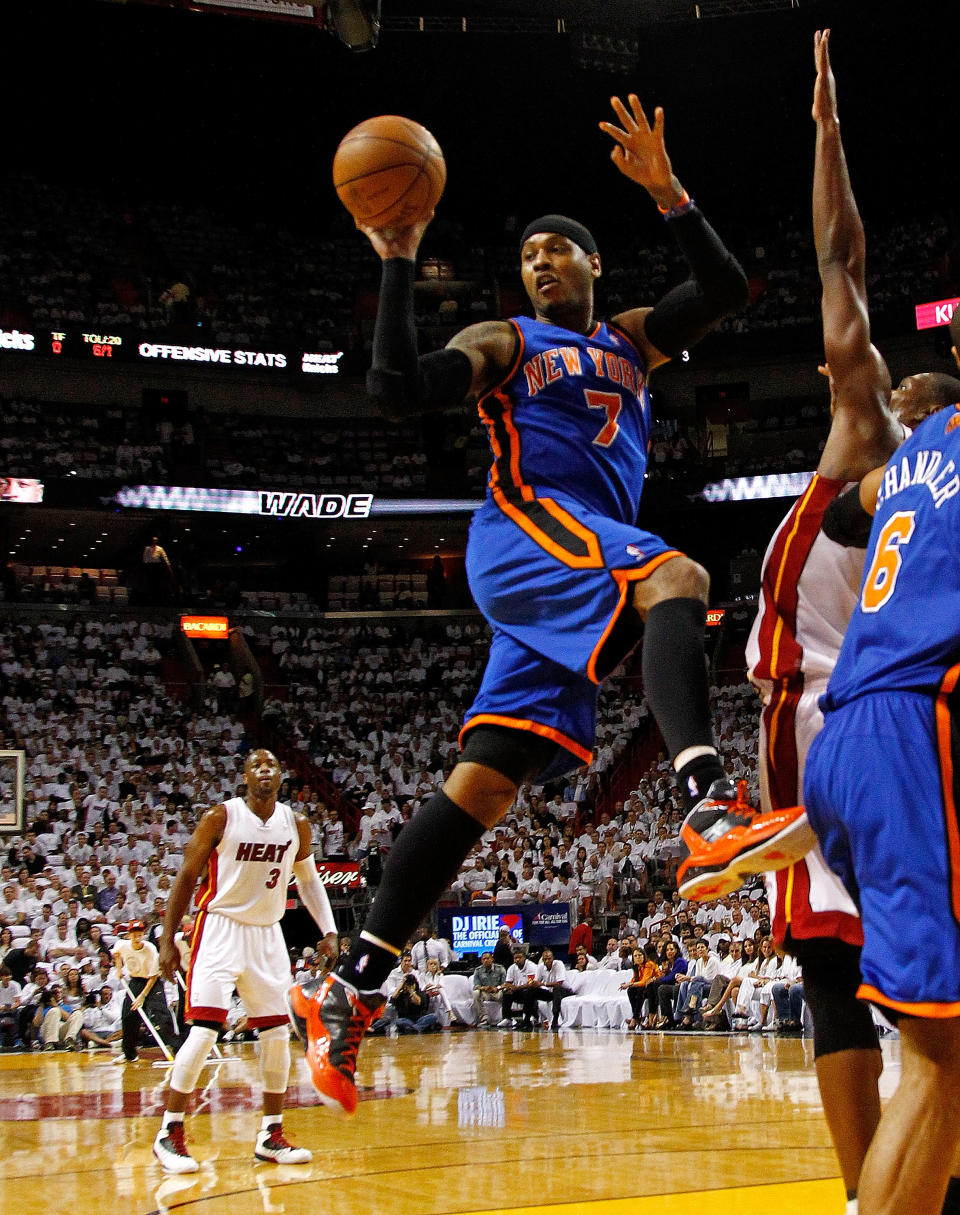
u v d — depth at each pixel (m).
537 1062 11.31
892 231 29.47
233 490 26.86
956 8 24.25
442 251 31.48
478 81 27.52
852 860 2.40
